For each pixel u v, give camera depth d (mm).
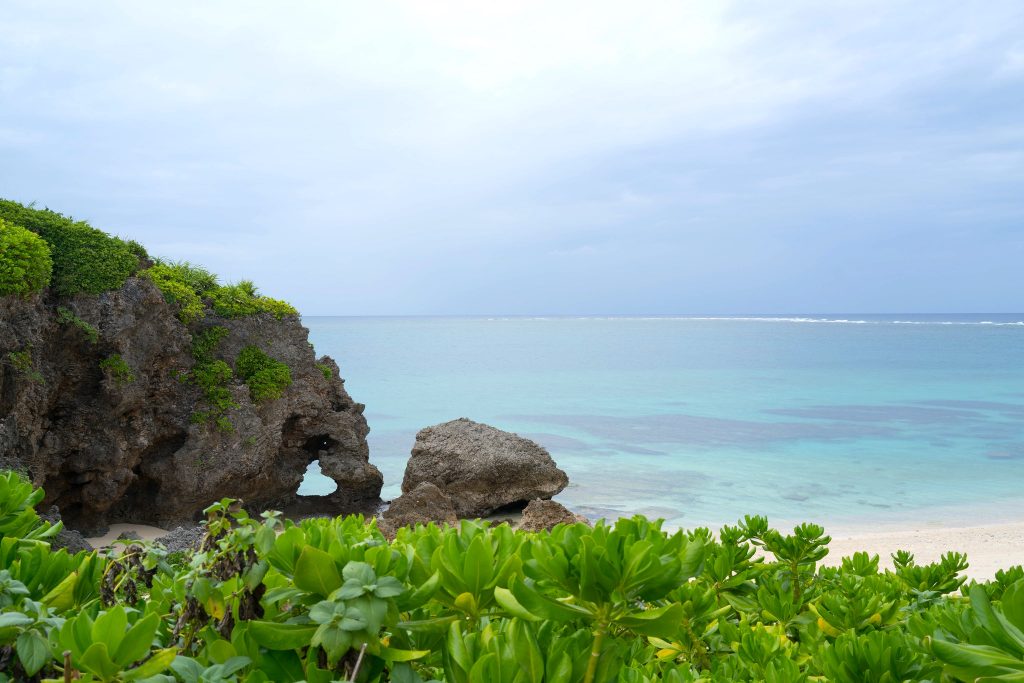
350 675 1670
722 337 193000
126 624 1512
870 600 3162
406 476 26953
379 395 64125
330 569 1675
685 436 42594
